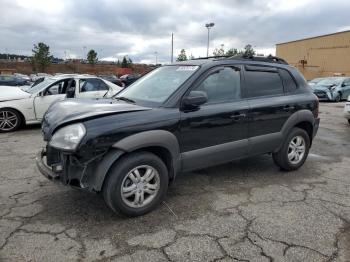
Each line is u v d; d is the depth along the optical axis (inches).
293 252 127.0
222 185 192.5
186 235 137.6
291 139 211.6
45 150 168.9
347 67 1611.7
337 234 140.2
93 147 137.2
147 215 154.0
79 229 140.7
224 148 177.8
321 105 724.7
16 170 215.0
